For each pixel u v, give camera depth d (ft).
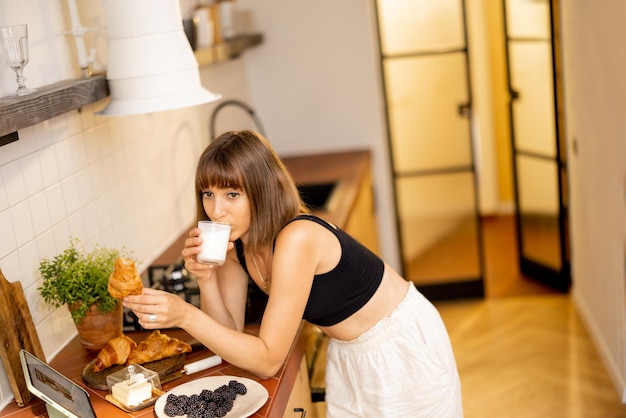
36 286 7.06
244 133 6.41
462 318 15.21
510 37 16.57
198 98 7.64
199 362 6.59
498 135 21.38
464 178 15.92
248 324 7.47
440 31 15.38
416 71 15.60
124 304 5.91
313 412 8.03
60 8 7.84
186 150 11.57
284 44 15.42
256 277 6.92
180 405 5.74
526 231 17.01
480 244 16.08
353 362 6.97
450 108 15.74
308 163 14.90
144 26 7.50
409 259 16.43
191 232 6.46
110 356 6.60
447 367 7.07
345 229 10.59
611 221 11.34
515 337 13.96
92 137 8.38
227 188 6.27
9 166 6.71
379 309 6.86
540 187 16.28
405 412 6.95
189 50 7.82
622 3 9.80
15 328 6.22
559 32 14.28
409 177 16.06
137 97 7.55
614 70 10.47
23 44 6.42
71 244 7.37
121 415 5.89
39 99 6.33
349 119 15.67
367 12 15.10
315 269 6.41
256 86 15.66
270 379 6.36
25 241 6.92
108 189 8.72
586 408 11.19
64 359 7.11
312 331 8.16
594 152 12.21
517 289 16.48
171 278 8.61
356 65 15.39
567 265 15.71
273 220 6.37
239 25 15.31
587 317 13.71
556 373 12.36
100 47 8.86
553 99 14.74
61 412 5.89
